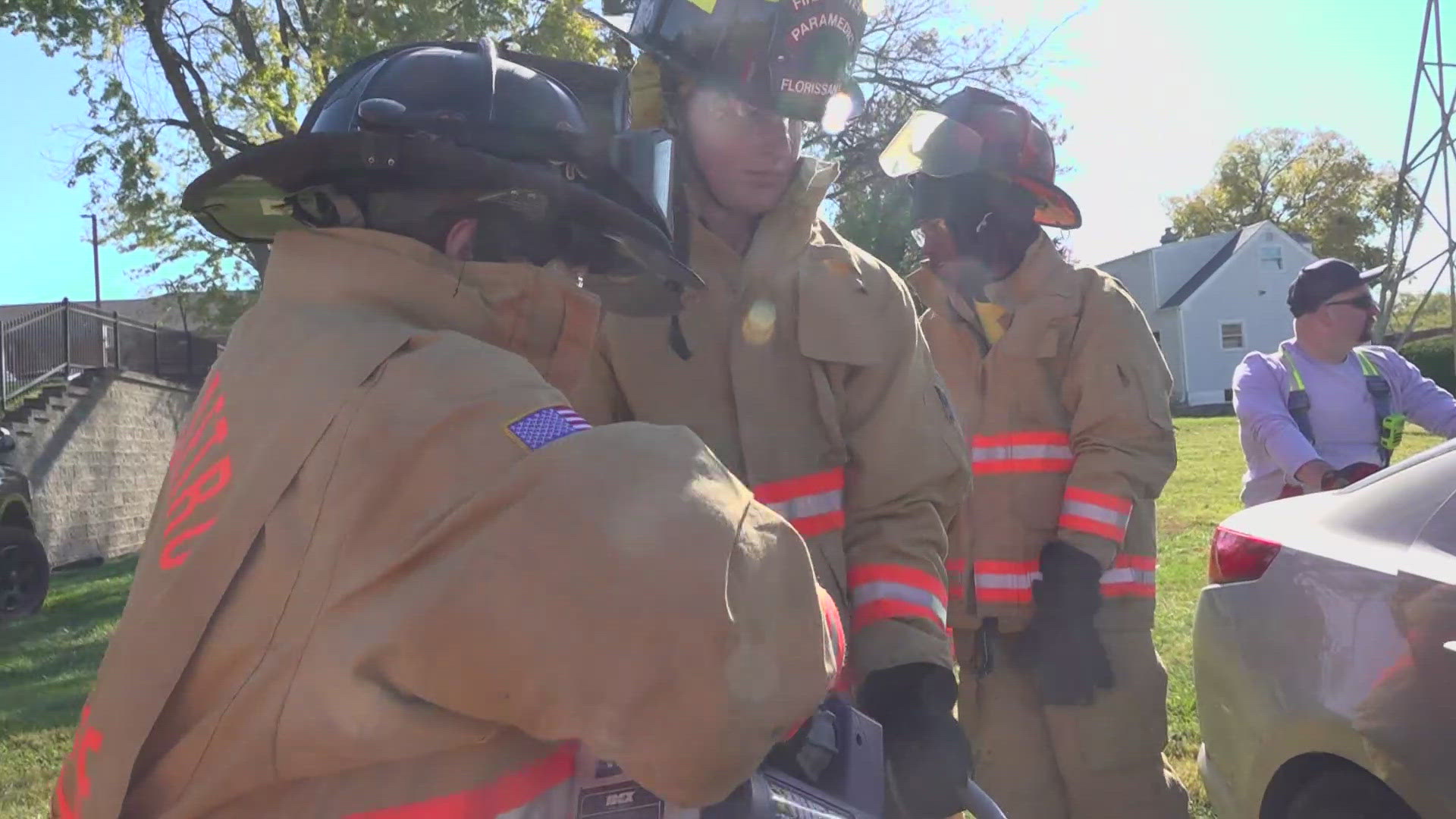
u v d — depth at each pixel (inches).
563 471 38.1
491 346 43.0
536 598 37.0
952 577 109.0
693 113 66.1
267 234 55.8
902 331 67.8
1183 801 107.9
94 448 623.8
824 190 68.5
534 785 43.3
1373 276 160.2
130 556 650.2
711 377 64.8
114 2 577.0
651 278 55.9
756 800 44.0
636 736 37.4
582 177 49.5
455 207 46.1
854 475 66.7
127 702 39.9
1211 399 1610.5
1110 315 104.7
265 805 39.9
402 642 37.8
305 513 39.4
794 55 61.8
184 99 598.9
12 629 369.7
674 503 38.0
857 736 51.7
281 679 38.5
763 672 38.9
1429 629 95.0
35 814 175.2
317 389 41.2
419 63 47.8
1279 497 155.6
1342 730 100.8
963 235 108.3
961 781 58.7
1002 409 107.3
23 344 606.9
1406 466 109.5
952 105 108.6
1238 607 115.7
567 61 59.6
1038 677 103.7
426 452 39.3
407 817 39.5
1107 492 101.4
